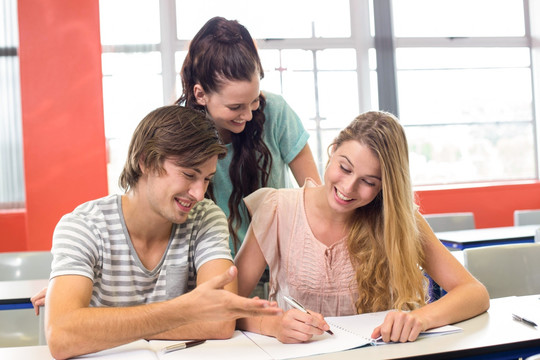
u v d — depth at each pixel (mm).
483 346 1163
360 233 1564
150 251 1387
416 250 1525
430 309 1334
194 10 4750
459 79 5277
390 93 4934
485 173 5359
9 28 4531
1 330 2137
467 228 3611
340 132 1514
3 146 4551
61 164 4184
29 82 4145
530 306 1480
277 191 1659
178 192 1252
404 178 1478
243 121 1678
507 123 5375
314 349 1170
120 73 4586
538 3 5301
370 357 1112
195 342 1238
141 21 4621
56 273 1225
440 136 5262
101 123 4227
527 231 3271
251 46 1620
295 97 4945
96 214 1348
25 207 4398
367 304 1567
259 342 1243
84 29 4203
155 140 1241
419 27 5203
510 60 5363
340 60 5016
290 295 1620
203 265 1382
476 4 5297
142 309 1137
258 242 1614
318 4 4973
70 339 1115
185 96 1706
